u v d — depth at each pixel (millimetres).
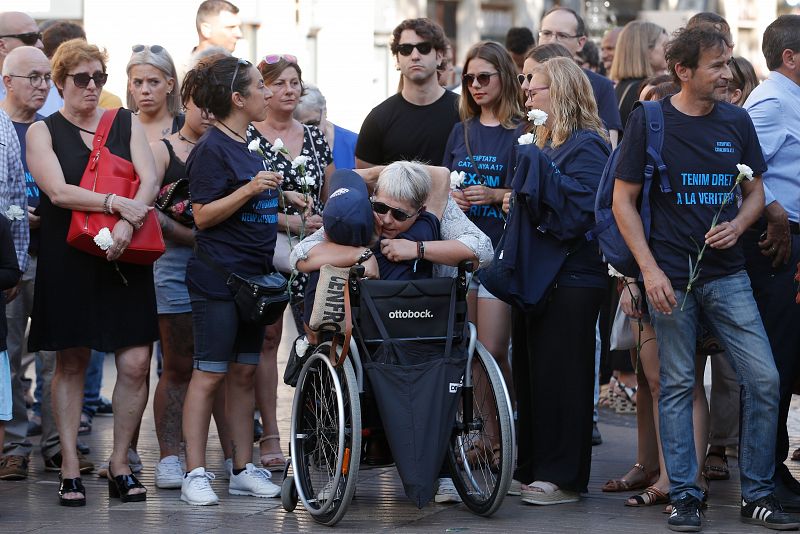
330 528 16859
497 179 19906
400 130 21656
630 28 27219
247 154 18578
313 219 20656
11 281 17453
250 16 46094
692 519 16531
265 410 21188
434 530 16609
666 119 16656
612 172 17094
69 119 18844
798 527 16625
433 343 16938
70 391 18750
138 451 22359
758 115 18094
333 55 50781
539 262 17844
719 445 20219
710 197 16609
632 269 17078
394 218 17359
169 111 21312
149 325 18859
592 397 18266
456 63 64250
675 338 16797
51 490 19516
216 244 18406
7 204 18781
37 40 23625
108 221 18109
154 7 39844
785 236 17688
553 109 18234
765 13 71250
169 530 16859
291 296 19828
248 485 19031
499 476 16688
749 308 16703
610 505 18141
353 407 16359
